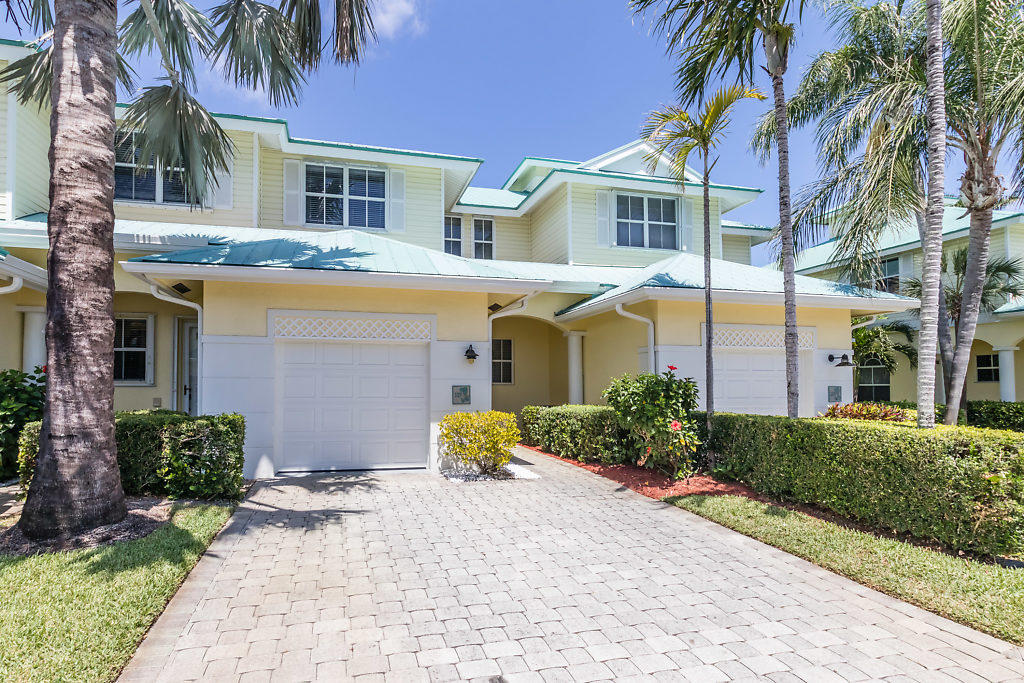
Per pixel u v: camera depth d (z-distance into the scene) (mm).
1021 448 4922
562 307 14094
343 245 10328
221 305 8805
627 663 3488
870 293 12062
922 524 5402
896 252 19000
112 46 5758
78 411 5293
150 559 4738
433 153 14383
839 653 3629
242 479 7855
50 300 5359
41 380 8359
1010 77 9023
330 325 9242
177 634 3748
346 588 4586
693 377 11086
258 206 13188
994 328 16641
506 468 9727
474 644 3703
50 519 5125
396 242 11125
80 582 4227
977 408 16281
